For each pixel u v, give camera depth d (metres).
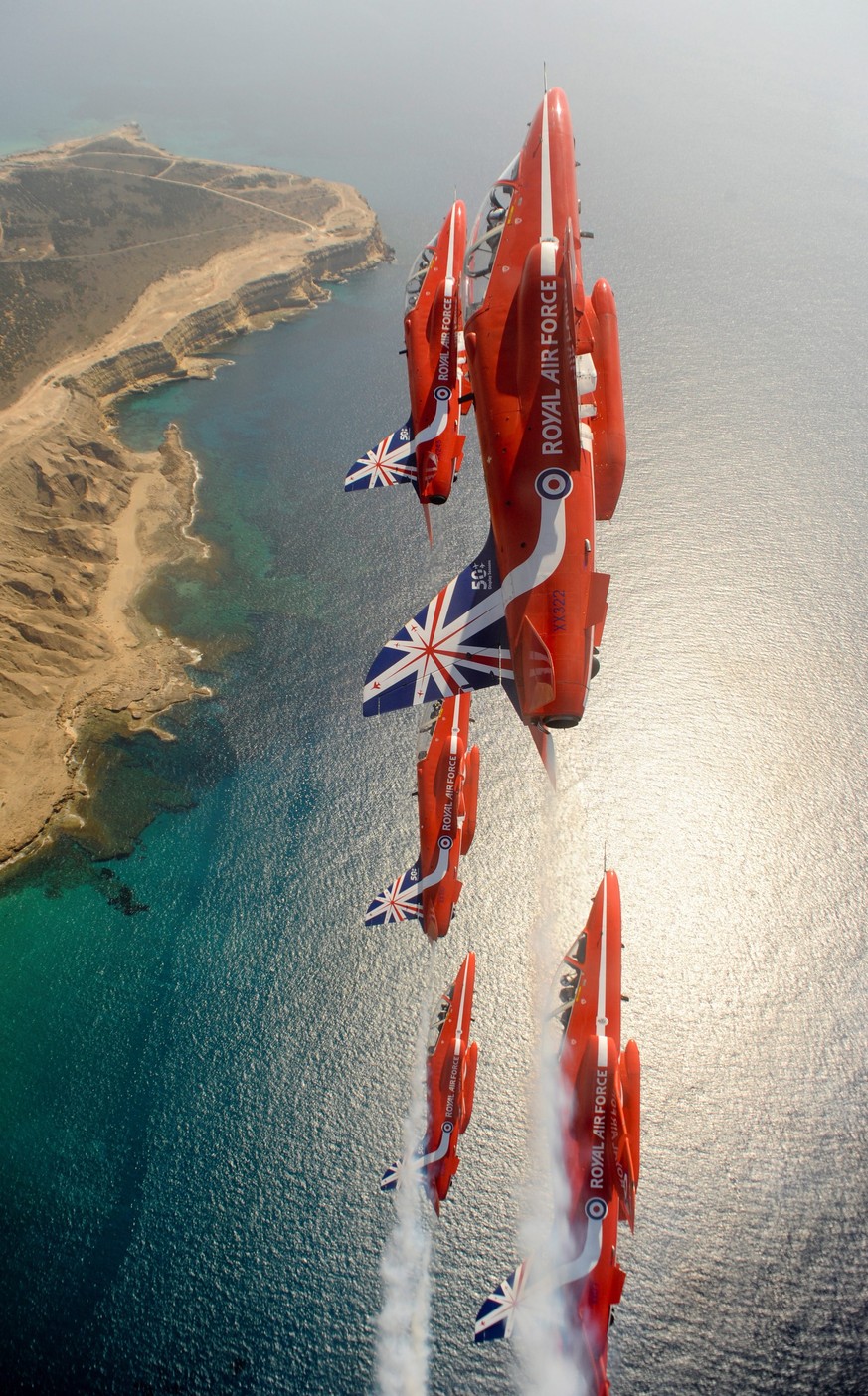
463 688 28.86
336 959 79.31
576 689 26.47
